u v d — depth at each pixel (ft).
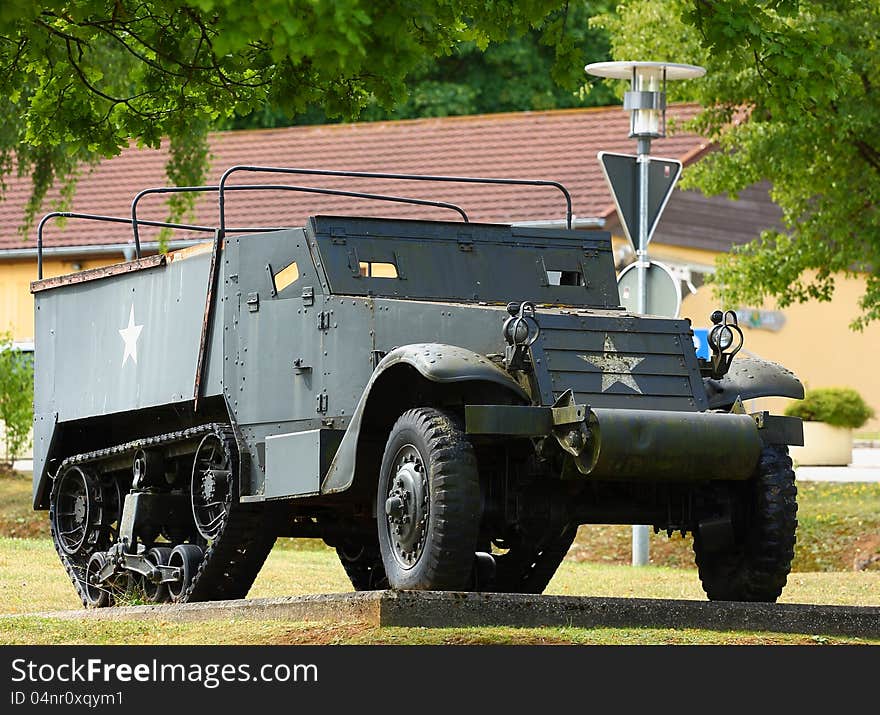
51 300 117.91
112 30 92.99
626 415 78.89
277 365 96.22
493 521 86.63
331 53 66.44
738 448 80.79
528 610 76.02
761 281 181.16
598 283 99.19
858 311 284.82
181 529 109.81
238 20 64.18
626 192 140.56
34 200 208.85
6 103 198.90
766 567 85.51
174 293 105.19
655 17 172.55
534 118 287.89
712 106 171.63
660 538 166.20
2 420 216.74
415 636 72.18
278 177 284.41
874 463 228.43
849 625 80.07
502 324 86.07
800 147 165.89
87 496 115.34
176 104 99.91
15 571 124.98
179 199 212.84
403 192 272.92
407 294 94.27
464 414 83.82
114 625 82.17
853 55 154.92
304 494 91.86
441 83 352.08
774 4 86.22
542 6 84.02
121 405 109.81
